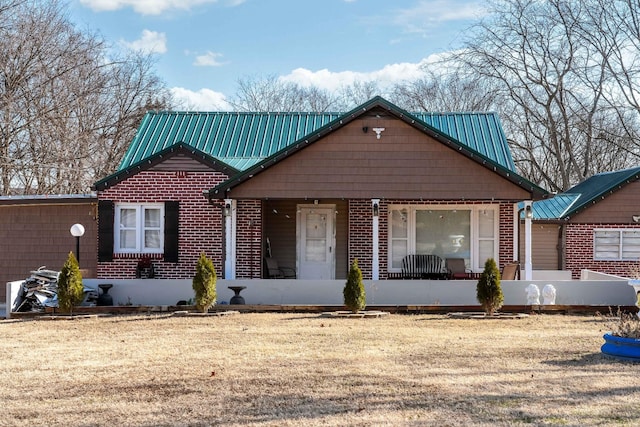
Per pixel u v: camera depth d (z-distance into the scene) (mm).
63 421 8789
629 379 10586
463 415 8797
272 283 19375
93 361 12266
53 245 22688
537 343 13727
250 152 23844
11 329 16172
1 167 33844
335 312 18172
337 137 19859
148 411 9148
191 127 24984
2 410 9281
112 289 19484
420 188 19734
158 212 21750
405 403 9359
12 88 34000
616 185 26828
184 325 16250
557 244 27375
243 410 9133
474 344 13617
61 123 35750
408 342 13852
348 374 11023
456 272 22281
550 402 9352
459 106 48375
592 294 19062
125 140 39969
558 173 43594
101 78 38406
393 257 22797
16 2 34188
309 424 8500
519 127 42719
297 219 23891
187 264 21500
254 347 13391
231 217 20344
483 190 19703
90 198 22391
